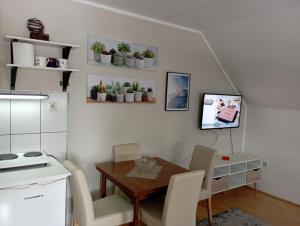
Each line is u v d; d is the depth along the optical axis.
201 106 3.69
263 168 4.09
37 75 2.41
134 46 2.98
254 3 2.46
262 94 3.86
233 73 3.86
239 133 4.32
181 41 3.39
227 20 3.01
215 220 3.09
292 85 3.36
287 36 2.81
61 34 2.50
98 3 2.66
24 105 2.37
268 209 3.47
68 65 2.48
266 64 3.34
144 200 2.51
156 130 3.30
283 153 3.83
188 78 3.52
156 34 3.15
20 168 2.13
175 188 2.02
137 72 3.04
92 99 2.74
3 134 2.30
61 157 2.61
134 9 2.80
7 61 2.25
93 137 2.80
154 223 2.21
